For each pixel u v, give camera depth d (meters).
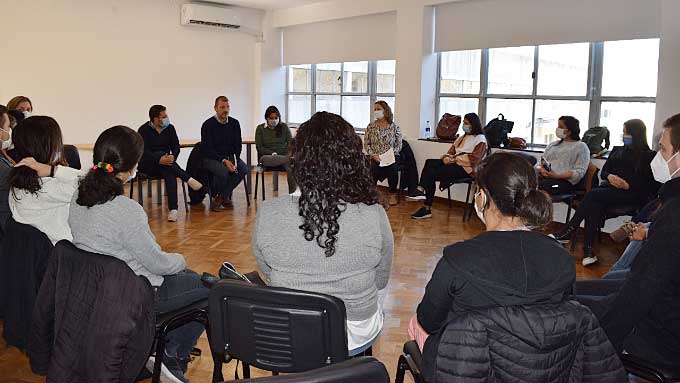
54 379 1.95
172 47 8.38
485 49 6.78
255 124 9.59
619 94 5.64
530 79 6.39
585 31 5.71
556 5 5.92
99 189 2.04
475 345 1.33
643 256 1.69
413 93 7.34
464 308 1.42
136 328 1.90
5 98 6.95
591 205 4.39
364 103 8.54
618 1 5.42
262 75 9.40
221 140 6.37
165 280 2.29
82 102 7.57
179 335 2.51
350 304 1.68
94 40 7.59
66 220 2.43
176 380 2.36
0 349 2.88
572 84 6.02
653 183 4.24
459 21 6.90
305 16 8.84
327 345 1.57
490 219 1.54
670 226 1.66
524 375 1.31
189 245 4.80
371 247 1.64
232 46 9.11
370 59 8.12
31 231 2.42
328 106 9.14
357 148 1.64
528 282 1.33
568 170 4.92
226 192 6.29
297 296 1.54
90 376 1.90
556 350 1.33
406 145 6.87
